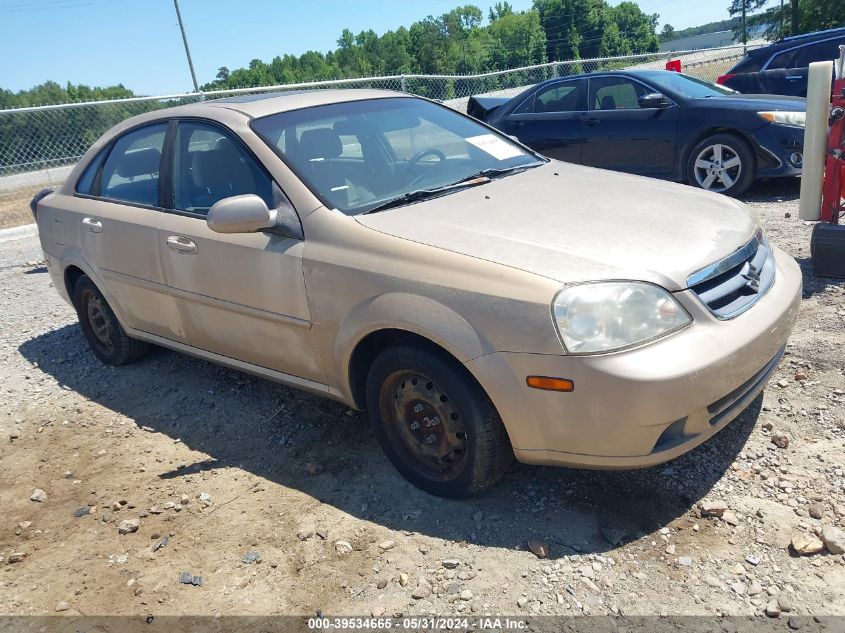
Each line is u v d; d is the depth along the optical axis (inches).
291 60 4825.3
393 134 152.2
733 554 100.5
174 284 150.6
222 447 145.5
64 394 178.2
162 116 161.6
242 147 139.2
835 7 1743.4
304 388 135.9
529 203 126.5
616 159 323.9
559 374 98.3
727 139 290.8
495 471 112.3
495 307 101.9
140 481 136.5
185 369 183.6
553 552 104.7
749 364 105.4
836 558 97.9
